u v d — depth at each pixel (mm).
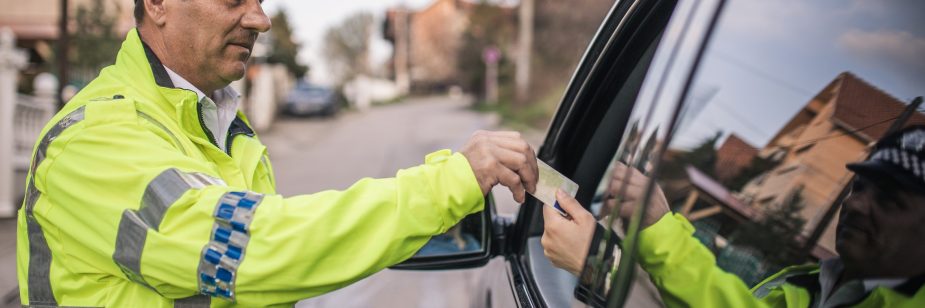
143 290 1127
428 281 4227
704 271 1086
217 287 1043
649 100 1107
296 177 11094
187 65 1292
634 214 990
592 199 1580
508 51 31000
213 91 1405
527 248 1590
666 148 1023
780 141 1105
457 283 4105
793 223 1110
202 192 1064
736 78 1060
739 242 1115
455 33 46906
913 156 1014
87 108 1117
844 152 1085
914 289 978
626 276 953
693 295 1066
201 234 1043
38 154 1138
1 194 6645
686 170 1068
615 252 1016
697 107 1033
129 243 1055
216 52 1288
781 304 1104
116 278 1138
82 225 1093
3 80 6602
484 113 26016
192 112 1243
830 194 1088
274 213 1037
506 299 1519
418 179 1092
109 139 1090
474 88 32281
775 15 1076
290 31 32812
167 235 1045
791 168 1119
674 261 1048
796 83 1086
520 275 1526
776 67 1080
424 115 26469
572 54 21891
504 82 30109
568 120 1661
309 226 1028
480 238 1681
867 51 1084
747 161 1107
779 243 1113
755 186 1123
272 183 1519
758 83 1077
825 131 1101
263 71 21016
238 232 1039
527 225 1657
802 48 1092
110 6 12539
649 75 1146
